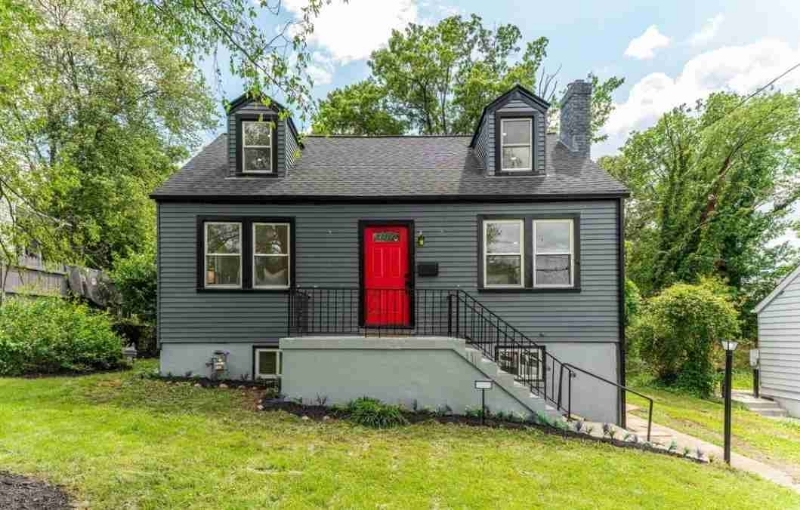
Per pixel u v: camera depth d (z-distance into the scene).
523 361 8.44
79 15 14.70
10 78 6.29
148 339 12.05
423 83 21.80
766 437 8.38
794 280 11.84
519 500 4.26
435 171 9.36
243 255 8.63
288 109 5.36
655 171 21.64
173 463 4.61
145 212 15.00
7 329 8.70
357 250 8.71
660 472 5.29
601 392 8.34
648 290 19.48
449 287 8.64
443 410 6.95
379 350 7.08
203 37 5.21
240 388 7.82
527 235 8.57
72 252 7.21
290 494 4.12
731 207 18.70
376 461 5.00
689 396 11.89
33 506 3.54
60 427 5.41
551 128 22.61
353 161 9.80
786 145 18.50
